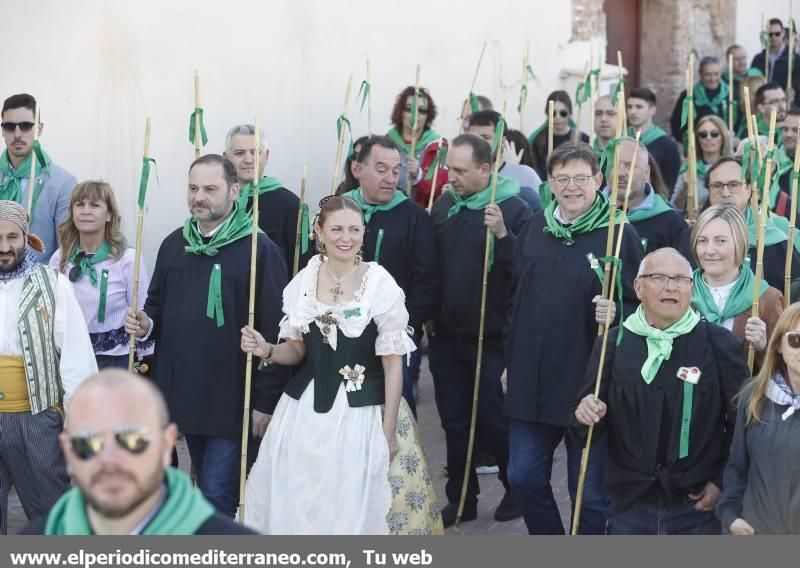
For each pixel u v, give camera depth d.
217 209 5.66
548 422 5.66
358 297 5.26
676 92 14.45
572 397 5.62
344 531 5.12
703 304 5.38
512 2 11.08
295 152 9.18
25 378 5.33
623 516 4.82
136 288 5.69
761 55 14.18
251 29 8.87
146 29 8.32
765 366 4.34
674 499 4.72
